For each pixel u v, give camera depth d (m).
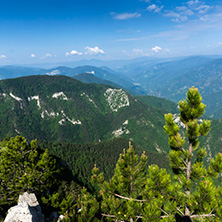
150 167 10.27
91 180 12.82
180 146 10.66
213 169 9.49
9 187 26.14
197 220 9.61
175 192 9.98
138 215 11.35
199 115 10.19
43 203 24.38
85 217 11.16
